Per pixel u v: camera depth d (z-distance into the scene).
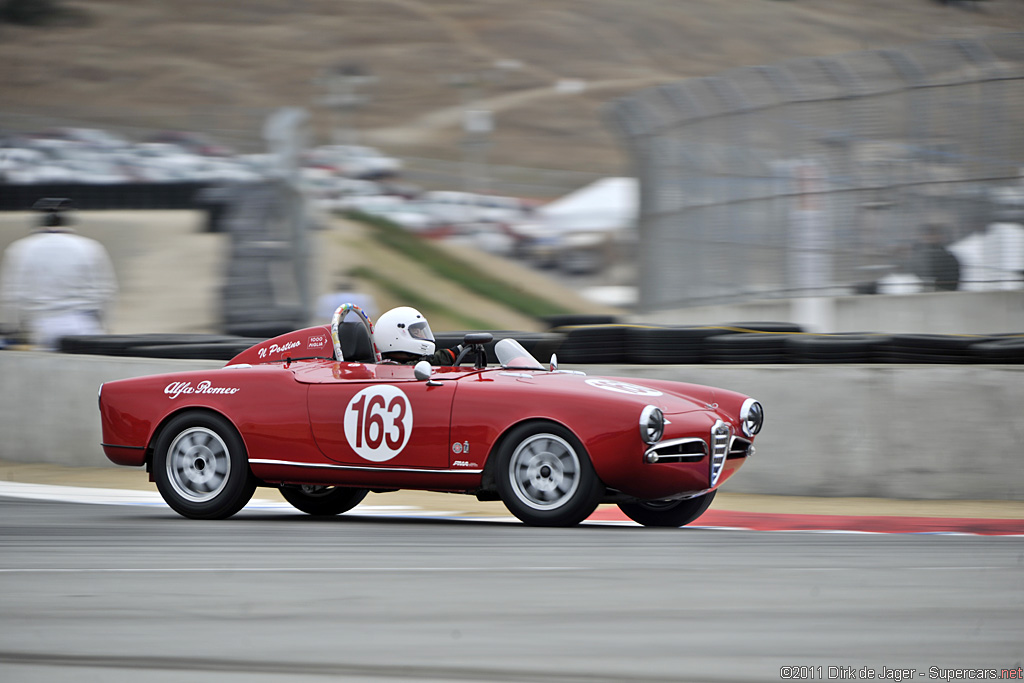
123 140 90.50
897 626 11.34
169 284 74.62
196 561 15.95
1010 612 12.08
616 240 109.62
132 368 34.56
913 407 29.39
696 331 32.72
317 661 9.88
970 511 27.09
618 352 33.00
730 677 9.34
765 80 52.75
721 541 18.33
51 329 38.81
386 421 21.86
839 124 50.19
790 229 51.72
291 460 22.48
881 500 29.28
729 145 54.53
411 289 94.44
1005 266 46.75
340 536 19.11
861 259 49.84
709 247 55.94
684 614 11.90
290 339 24.48
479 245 109.44
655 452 20.66
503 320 97.12
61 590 13.47
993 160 46.62
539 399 20.91
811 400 30.12
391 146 191.25
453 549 17.22
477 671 9.51
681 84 56.97
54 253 38.88
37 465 35.56
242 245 74.62
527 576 14.39
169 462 23.11
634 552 16.80
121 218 84.19
